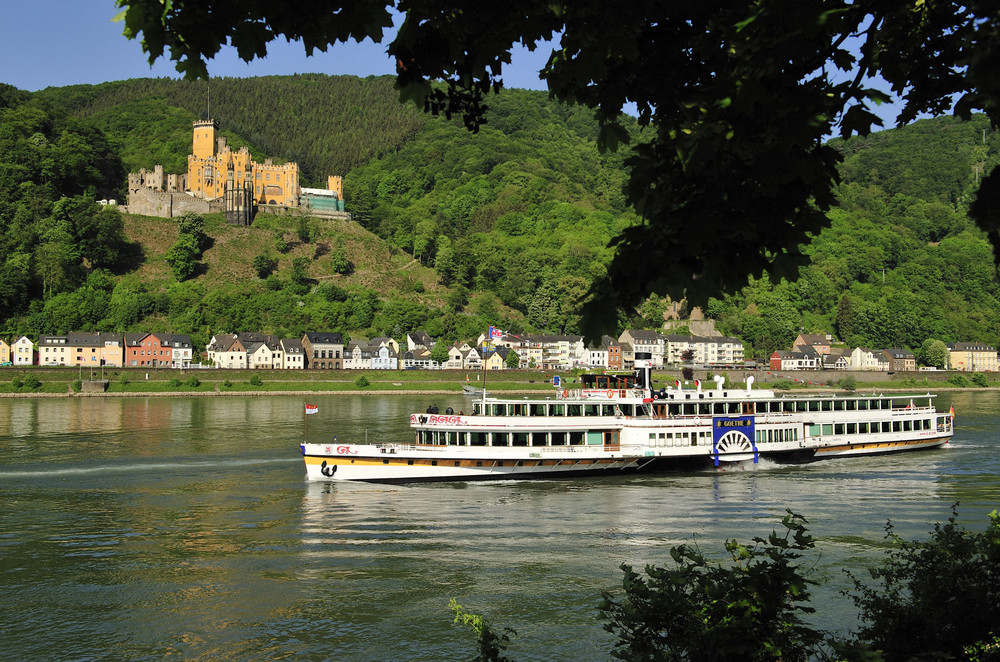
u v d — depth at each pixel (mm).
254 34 10328
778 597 17609
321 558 50656
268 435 107875
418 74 11211
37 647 37500
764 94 10203
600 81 11930
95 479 75938
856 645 17547
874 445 92062
